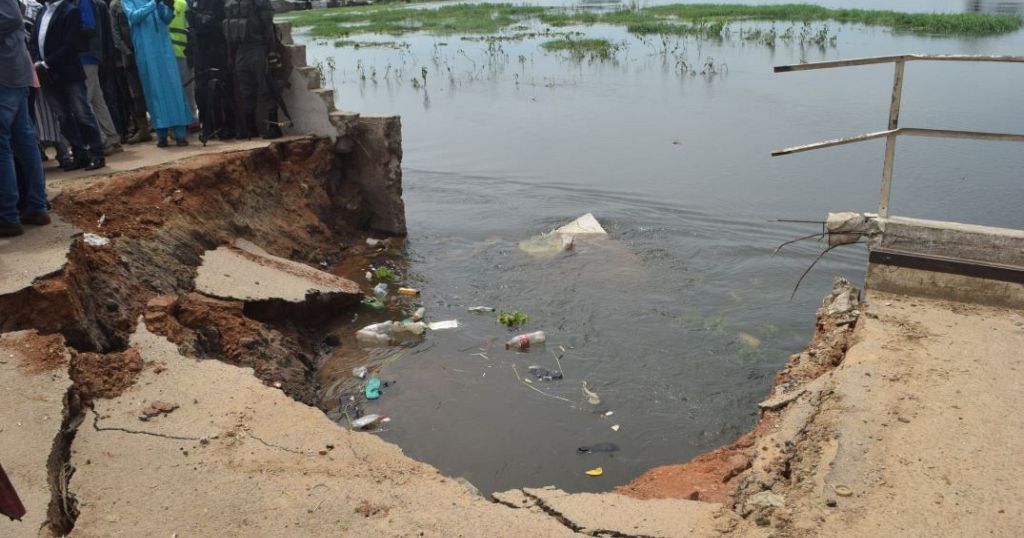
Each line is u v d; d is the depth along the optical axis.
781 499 4.35
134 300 7.04
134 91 10.88
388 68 25.62
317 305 8.67
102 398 5.65
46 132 9.25
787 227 11.69
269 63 11.03
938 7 37.53
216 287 7.87
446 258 10.92
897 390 5.09
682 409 7.27
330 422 5.58
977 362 5.34
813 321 8.91
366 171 11.70
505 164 15.27
